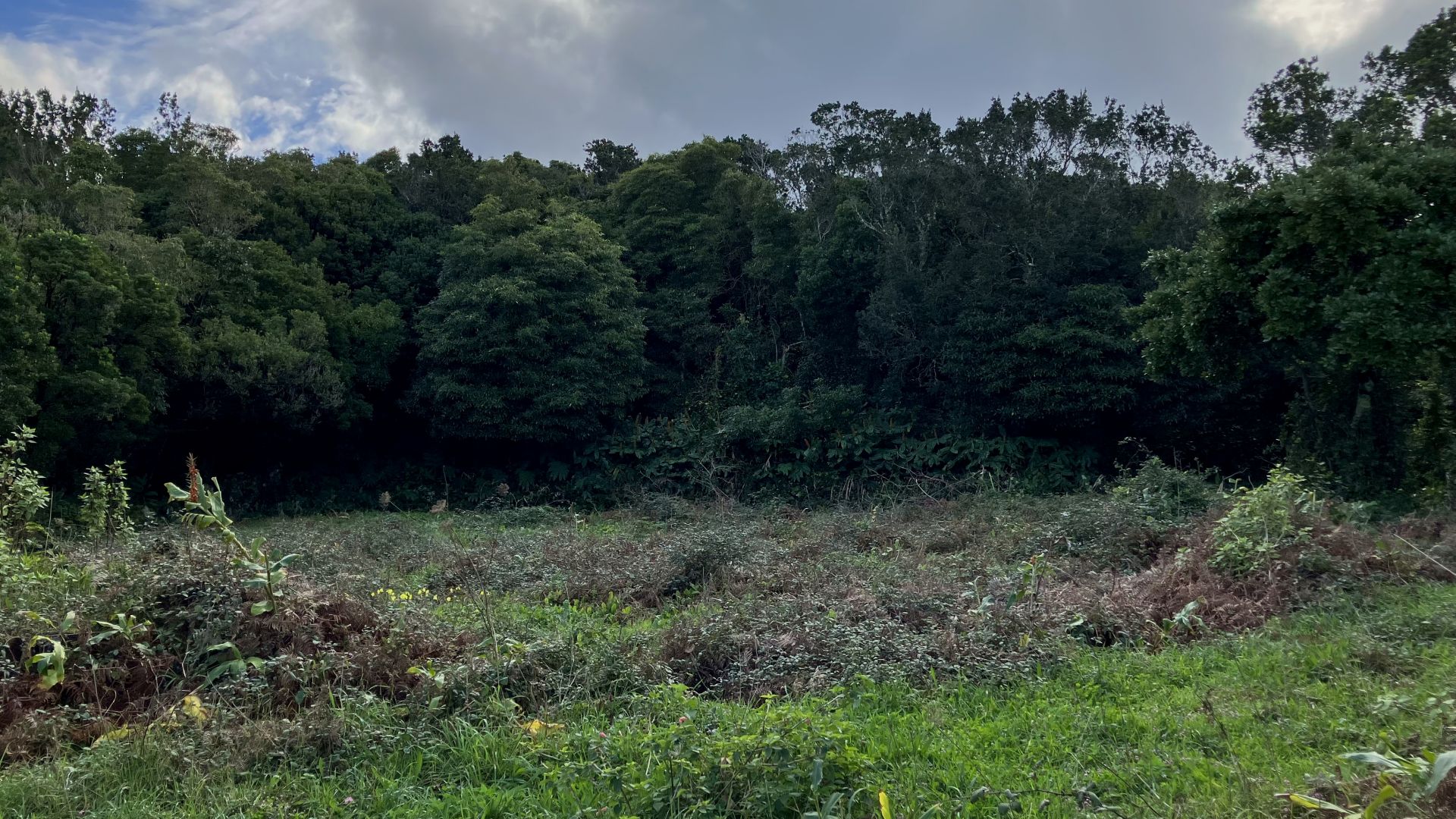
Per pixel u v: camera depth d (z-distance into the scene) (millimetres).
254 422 21141
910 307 21516
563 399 21547
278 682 5508
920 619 7254
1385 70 15586
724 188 26922
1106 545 10188
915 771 4344
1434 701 4602
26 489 8945
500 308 22047
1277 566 7902
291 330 20938
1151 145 22469
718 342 25719
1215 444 21078
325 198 24922
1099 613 7055
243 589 6172
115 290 16797
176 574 6191
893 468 20562
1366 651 5672
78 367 16750
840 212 22984
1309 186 12273
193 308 20453
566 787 4219
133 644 5633
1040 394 19375
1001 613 7047
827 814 3664
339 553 11086
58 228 18125
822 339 24609
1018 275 21594
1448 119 13906
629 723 4992
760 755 4148
